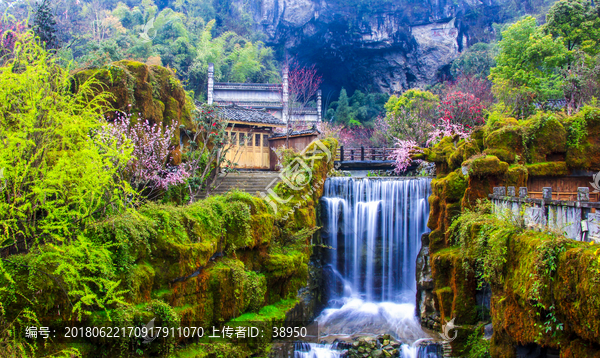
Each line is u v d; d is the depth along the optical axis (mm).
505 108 19281
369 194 15023
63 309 6348
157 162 11242
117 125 10281
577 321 5793
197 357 8016
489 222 8875
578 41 20391
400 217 14641
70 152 6535
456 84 30562
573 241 6324
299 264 12086
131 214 7820
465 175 11398
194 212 9391
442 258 10867
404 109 25641
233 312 9594
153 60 16266
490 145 11688
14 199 5914
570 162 11500
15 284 5895
